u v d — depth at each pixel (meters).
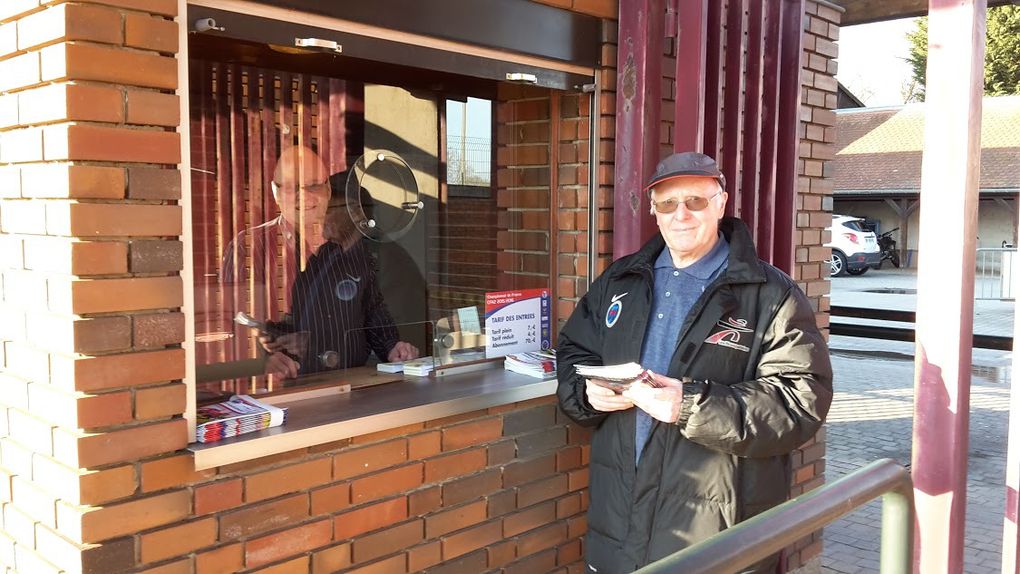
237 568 2.31
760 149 3.53
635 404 2.41
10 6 2.09
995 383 10.45
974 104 2.14
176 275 2.17
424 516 2.79
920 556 2.27
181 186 2.16
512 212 3.48
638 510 2.54
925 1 5.09
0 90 2.20
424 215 3.27
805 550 4.36
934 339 2.22
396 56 2.67
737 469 2.45
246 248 2.74
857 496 1.42
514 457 3.07
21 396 2.22
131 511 2.10
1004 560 2.33
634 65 3.23
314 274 2.93
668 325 2.62
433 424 2.80
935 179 2.18
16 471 2.26
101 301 2.02
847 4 5.37
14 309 2.25
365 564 2.62
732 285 2.53
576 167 3.40
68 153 1.96
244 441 2.26
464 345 3.32
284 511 2.41
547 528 3.20
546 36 3.08
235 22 2.27
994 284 20.17
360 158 3.12
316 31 2.45
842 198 30.64
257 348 2.72
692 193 2.53
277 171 2.84
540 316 3.53
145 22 2.05
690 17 3.08
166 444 2.15
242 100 2.74
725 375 2.50
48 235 2.08
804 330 2.48
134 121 2.05
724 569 1.15
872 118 32.34
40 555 2.18
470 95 3.37
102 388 2.04
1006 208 28.77
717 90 3.27
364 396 2.82
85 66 1.96
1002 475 6.68
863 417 8.69
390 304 3.19
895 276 26.47
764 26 3.40
